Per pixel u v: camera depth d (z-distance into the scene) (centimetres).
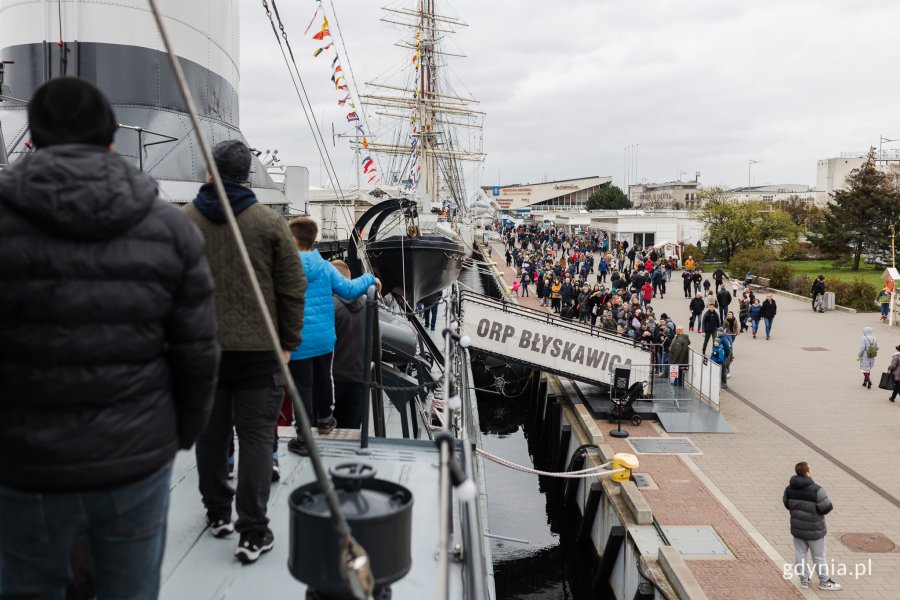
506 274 5959
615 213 7756
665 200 16788
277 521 425
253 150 1307
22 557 197
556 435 2231
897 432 1867
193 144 990
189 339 207
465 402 812
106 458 190
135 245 192
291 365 507
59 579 205
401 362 946
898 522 1342
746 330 3322
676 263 5966
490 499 2133
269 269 367
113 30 940
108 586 208
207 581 358
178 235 202
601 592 1452
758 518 1374
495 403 2964
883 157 9412
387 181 6600
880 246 5766
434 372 1327
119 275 190
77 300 184
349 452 527
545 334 2211
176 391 215
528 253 6103
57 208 179
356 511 255
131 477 195
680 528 1330
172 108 989
